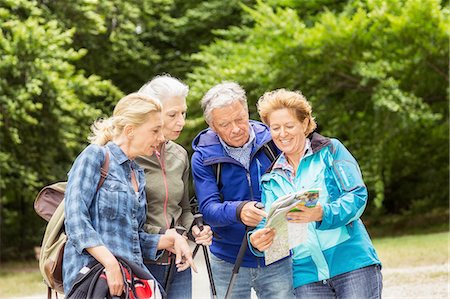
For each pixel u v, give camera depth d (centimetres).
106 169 373
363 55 1792
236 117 438
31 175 1658
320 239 404
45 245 383
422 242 1527
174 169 445
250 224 426
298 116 410
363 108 1920
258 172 452
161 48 2403
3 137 1664
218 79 1842
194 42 2369
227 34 2069
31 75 1590
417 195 2305
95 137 396
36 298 1098
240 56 1981
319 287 408
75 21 1930
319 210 383
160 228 426
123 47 2070
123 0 2039
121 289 357
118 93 1919
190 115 1884
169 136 437
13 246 2039
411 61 1761
